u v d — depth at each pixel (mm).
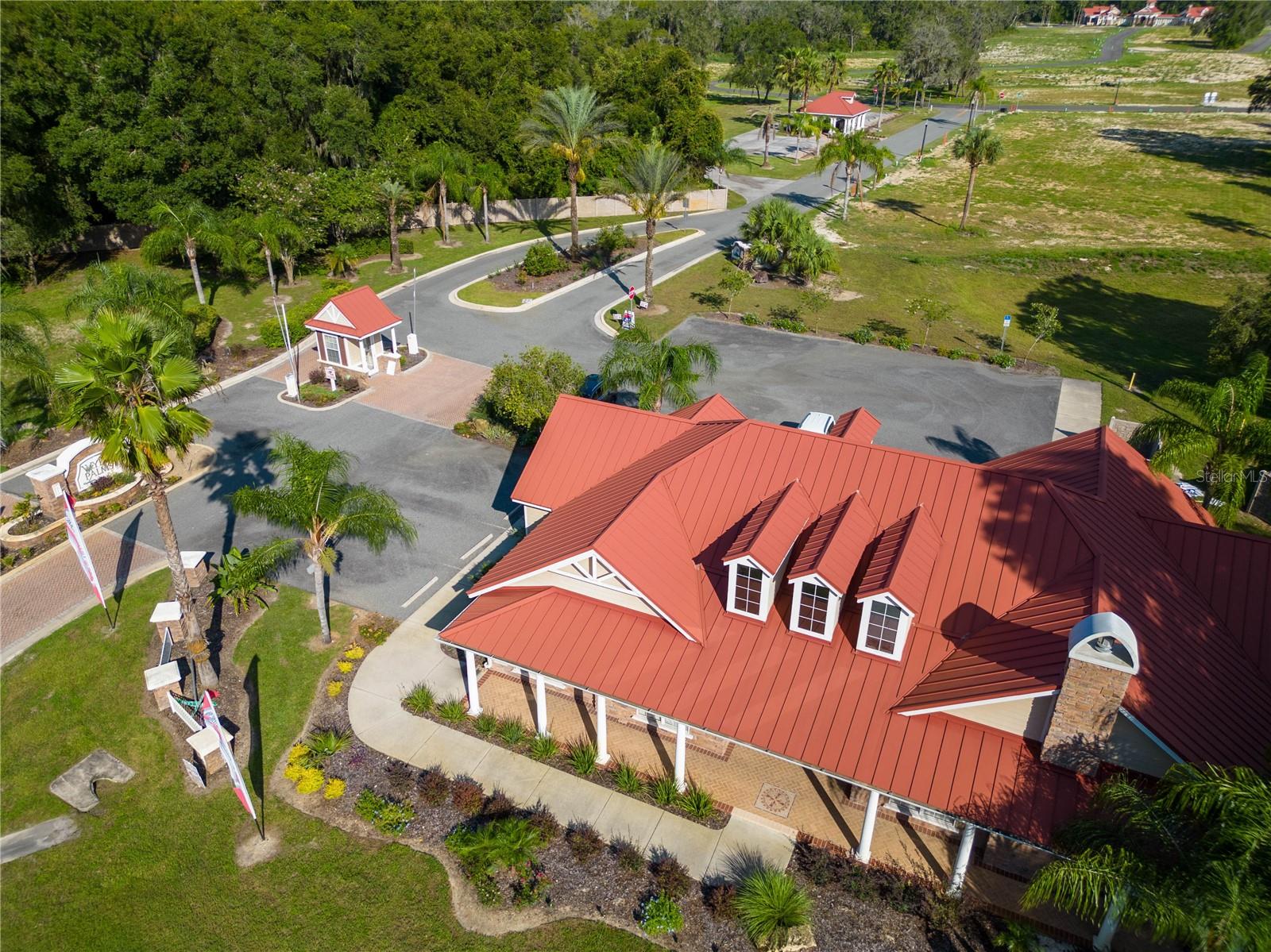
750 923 18172
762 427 24281
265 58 60406
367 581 29906
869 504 22266
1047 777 17656
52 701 24938
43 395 42094
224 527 32969
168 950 18500
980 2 181000
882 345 49906
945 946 18094
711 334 51125
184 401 24125
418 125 70062
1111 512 21656
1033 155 99375
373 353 46062
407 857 20328
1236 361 44094
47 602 28844
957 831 20516
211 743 22109
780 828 20828
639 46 111125
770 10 177750
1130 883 14398
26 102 52906
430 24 76625
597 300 56969
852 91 139125
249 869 20125
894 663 19969
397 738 23484
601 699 21312
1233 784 14383
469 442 39344
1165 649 18484
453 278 61781
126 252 65500
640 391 33062
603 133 70750
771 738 19078
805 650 20656
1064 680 16641
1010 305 57969
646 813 21234
